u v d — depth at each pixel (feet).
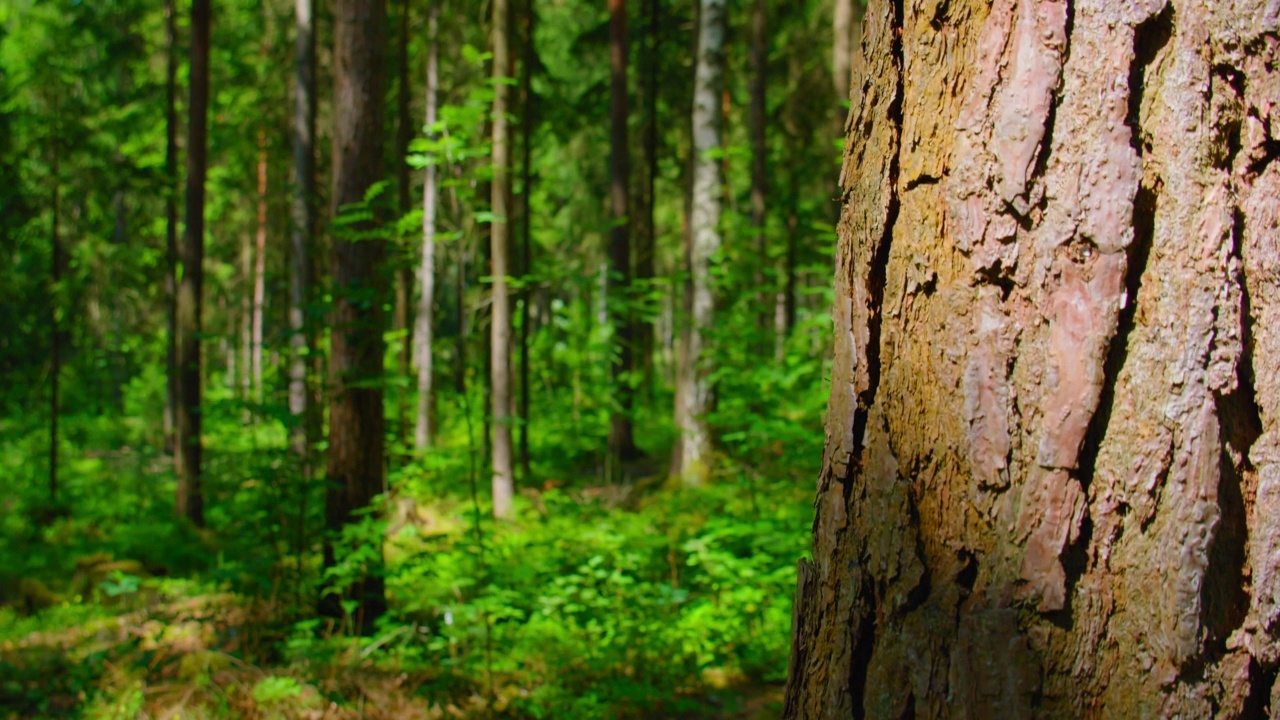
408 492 26.09
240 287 69.31
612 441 45.80
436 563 21.71
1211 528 3.79
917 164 4.50
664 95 62.03
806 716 4.98
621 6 45.88
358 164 19.77
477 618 16.85
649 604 18.06
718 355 23.84
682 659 16.90
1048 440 4.06
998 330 4.21
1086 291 4.02
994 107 4.23
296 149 43.57
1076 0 4.10
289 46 56.18
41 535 34.09
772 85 56.95
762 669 16.81
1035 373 4.13
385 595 20.72
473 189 30.76
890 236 4.69
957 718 4.17
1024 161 4.13
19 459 49.47
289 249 49.96
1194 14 3.94
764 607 18.04
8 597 24.91
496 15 32.65
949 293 4.37
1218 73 3.94
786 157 56.34
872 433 4.73
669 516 28.07
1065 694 3.98
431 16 46.34
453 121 20.83
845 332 4.94
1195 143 3.92
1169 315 3.90
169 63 44.68
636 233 63.57
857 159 4.99
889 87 4.69
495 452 31.68
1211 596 3.81
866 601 4.66
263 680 16.07
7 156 41.55
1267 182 3.94
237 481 19.77
